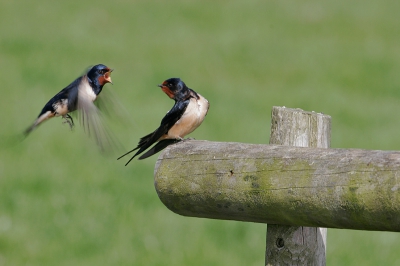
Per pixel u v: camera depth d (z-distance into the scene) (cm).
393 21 2973
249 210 447
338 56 2589
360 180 395
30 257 1141
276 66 2477
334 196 403
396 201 382
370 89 2291
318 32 2834
